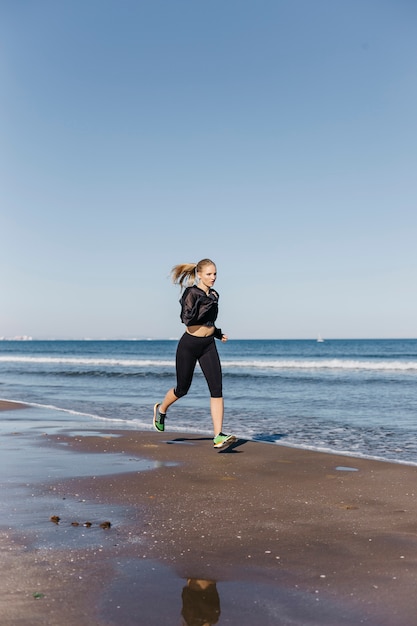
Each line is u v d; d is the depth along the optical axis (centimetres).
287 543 345
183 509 423
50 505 430
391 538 353
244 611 254
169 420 969
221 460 612
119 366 3089
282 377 2009
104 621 244
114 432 805
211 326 648
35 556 319
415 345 10294
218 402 657
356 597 268
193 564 309
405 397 1317
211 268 642
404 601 263
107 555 322
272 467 578
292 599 266
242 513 413
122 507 427
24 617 246
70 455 634
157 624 242
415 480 516
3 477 523
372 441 753
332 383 1739
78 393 1477
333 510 421
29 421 930
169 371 2483
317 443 739
